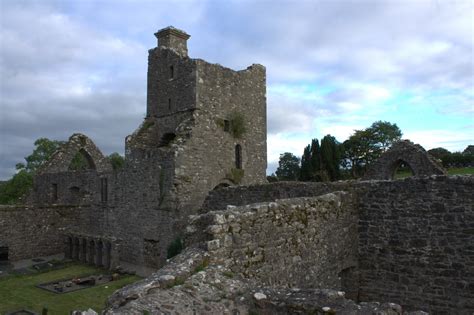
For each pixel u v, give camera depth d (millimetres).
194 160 22797
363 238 12516
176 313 5977
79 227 28938
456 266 10875
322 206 10898
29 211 27250
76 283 19344
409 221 11711
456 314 10820
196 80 23594
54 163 34625
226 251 7902
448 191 11086
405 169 37594
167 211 21859
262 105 28203
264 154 28016
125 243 24609
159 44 26844
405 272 11711
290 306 6488
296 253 9617
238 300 6844
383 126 56562
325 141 46500
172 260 7617
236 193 17766
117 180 25672
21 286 19281
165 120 25500
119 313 5625
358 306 6215
